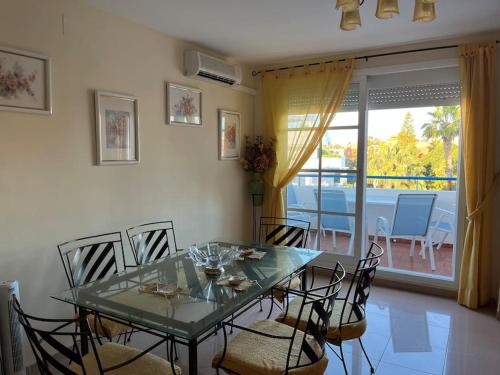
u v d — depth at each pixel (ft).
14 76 7.30
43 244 7.99
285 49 12.37
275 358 5.92
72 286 7.59
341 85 12.87
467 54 10.77
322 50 12.51
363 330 7.14
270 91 14.21
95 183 9.05
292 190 14.82
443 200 18.52
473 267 10.87
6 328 6.90
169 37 10.95
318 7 8.93
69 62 8.33
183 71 11.50
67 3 8.25
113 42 9.32
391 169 20.39
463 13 9.23
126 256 9.95
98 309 5.86
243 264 8.11
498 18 9.58
